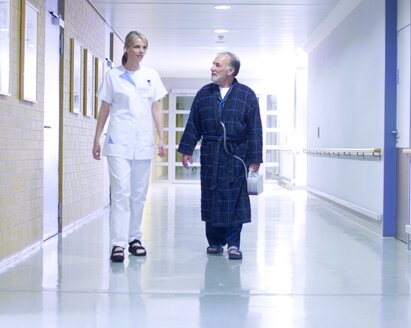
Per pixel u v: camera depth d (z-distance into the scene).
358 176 6.92
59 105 5.86
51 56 5.56
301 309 3.12
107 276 3.85
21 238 4.55
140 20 8.31
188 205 8.98
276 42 9.99
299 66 12.65
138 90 4.38
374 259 4.60
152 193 11.56
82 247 4.99
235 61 4.53
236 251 4.52
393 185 5.83
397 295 3.44
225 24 8.59
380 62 5.99
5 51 4.06
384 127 5.84
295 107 12.69
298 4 7.32
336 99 8.16
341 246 5.22
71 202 6.32
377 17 6.11
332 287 3.62
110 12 7.80
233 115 4.46
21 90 4.41
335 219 7.27
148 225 6.51
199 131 4.62
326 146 8.88
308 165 10.62
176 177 15.34
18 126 4.40
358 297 3.39
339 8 7.46
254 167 4.53
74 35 6.35
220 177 4.45
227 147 4.46
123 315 2.97
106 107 4.43
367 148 6.48
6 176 4.16
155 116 4.62
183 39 9.82
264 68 13.35
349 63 7.39
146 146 4.45
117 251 4.34
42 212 5.11
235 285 3.65
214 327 2.79
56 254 4.64
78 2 6.54
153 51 11.12
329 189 8.70
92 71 7.35
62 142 5.90
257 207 8.77
